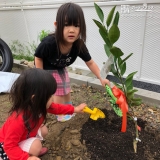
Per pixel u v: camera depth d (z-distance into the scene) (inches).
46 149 57.9
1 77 98.2
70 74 100.5
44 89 41.3
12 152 43.8
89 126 63.7
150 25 77.5
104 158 53.2
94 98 83.3
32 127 46.6
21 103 42.5
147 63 85.0
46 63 64.8
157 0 71.4
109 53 48.6
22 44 130.8
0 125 71.2
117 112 48.1
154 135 59.6
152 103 76.8
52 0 100.0
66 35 52.4
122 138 57.7
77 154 56.3
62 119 69.7
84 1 88.4
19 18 121.6
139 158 52.1
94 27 92.1
